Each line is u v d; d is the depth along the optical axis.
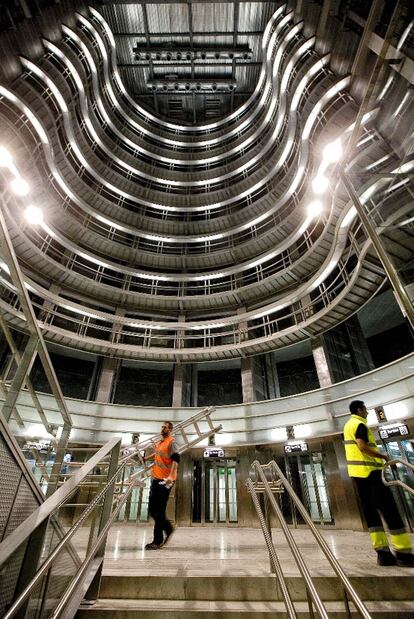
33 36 14.73
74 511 11.05
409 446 9.95
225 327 19.27
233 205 22.75
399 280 4.10
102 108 20.77
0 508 2.45
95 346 16.64
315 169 13.32
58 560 2.84
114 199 21.73
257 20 21.81
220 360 17.28
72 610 2.52
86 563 2.16
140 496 12.52
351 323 17.02
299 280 17.52
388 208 8.48
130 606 2.82
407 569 3.44
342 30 12.58
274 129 20.08
